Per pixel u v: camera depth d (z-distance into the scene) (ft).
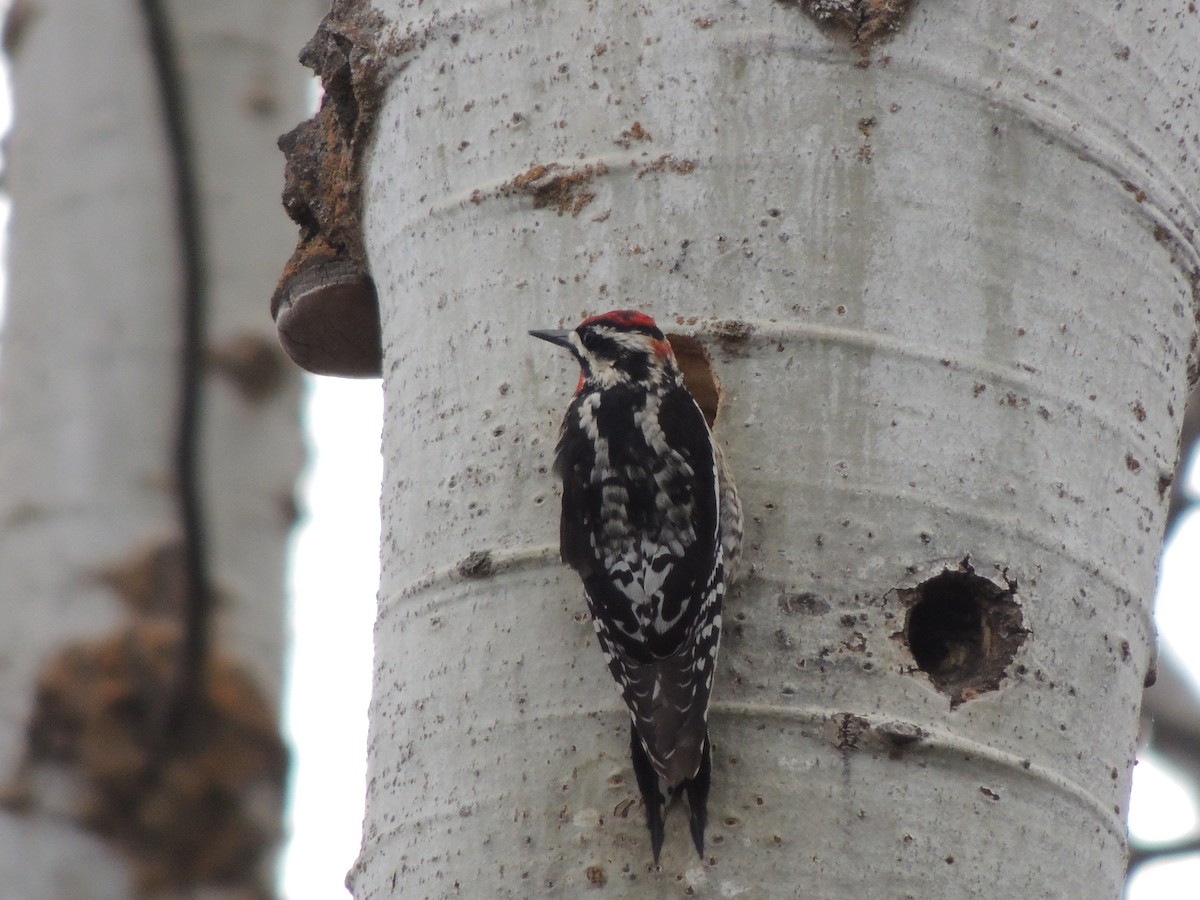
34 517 52.19
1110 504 31.42
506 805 28.91
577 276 31.53
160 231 54.13
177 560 52.29
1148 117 33.53
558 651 29.50
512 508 30.66
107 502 52.19
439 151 33.40
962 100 31.86
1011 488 30.40
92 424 52.60
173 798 51.08
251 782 52.21
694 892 27.68
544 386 31.27
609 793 28.48
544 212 31.96
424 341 32.63
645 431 29.73
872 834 28.09
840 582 29.43
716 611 28.50
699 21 32.04
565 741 28.96
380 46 34.99
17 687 50.80
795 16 31.81
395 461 32.63
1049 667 29.91
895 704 28.81
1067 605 30.37
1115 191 32.68
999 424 30.63
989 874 28.37
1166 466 32.94
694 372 32.07
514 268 31.96
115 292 53.52
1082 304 31.89
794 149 31.40
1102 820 29.84
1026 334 31.22
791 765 28.35
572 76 32.42
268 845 52.06
